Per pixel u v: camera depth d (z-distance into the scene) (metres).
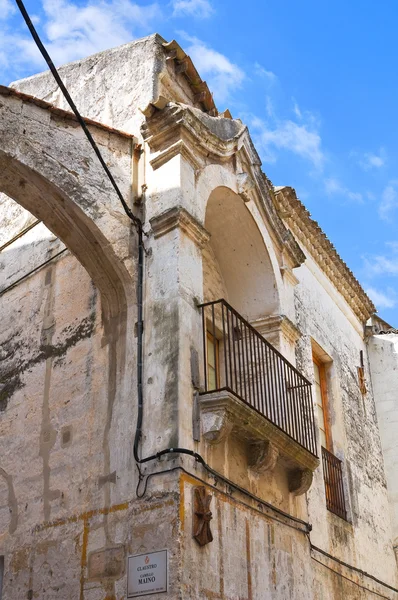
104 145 8.52
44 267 9.78
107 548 7.04
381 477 14.07
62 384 8.58
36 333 9.34
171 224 8.07
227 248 10.20
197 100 10.17
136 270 8.10
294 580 8.30
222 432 7.28
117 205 8.27
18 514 8.27
